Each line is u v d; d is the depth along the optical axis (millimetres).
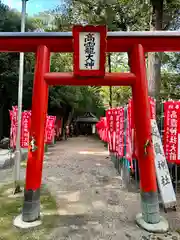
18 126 5516
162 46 3992
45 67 3951
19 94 5539
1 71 12734
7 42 3967
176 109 4863
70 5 9914
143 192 3770
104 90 23844
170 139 4895
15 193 5316
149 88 7387
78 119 34031
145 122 3814
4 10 11734
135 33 3854
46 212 4273
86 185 6309
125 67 16641
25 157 9852
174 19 8664
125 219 4000
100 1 8516
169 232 3518
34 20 11969
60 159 11008
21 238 3305
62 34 3881
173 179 5711
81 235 3414
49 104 18266
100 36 3660
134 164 5914
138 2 9344
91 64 3730
